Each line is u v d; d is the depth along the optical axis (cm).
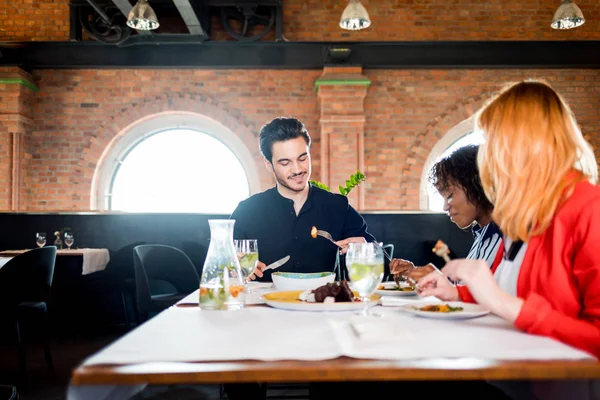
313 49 661
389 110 688
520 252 118
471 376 74
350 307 124
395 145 687
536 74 688
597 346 91
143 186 713
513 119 107
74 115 685
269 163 238
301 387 223
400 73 690
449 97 689
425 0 696
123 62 659
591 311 96
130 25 536
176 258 352
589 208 101
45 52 656
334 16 692
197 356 80
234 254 134
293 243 231
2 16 693
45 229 491
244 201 243
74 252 445
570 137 106
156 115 688
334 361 78
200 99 685
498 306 96
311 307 124
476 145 186
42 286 363
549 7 694
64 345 439
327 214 236
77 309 484
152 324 108
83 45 658
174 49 659
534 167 105
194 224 480
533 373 74
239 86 688
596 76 688
